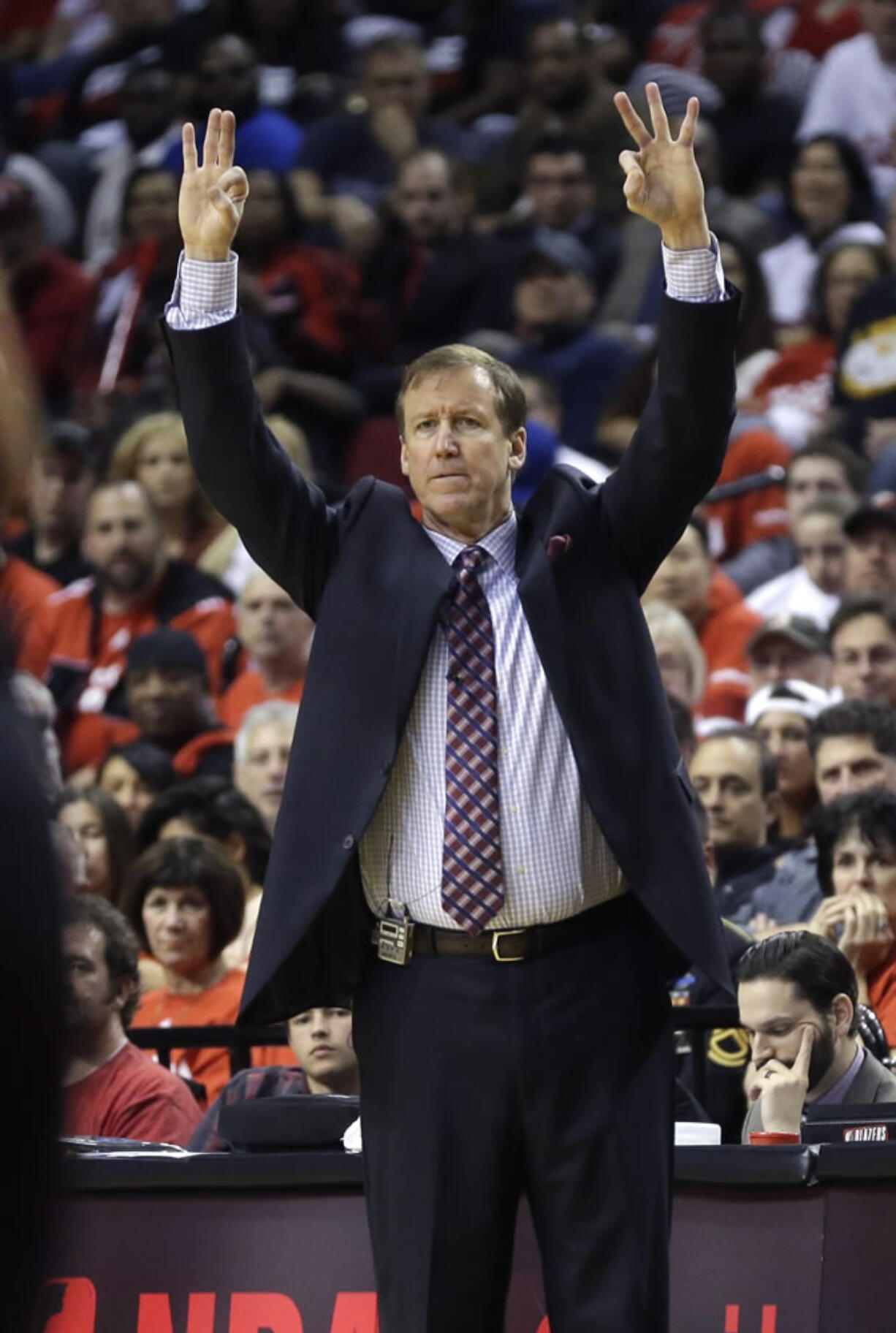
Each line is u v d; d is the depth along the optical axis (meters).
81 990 14.21
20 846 4.34
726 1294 11.01
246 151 37.47
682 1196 11.17
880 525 22.73
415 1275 8.83
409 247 33.44
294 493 9.35
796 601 24.27
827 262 28.95
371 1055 9.07
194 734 22.80
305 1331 11.27
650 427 9.21
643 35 39.34
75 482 27.22
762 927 17.44
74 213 40.31
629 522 9.35
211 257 9.24
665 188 9.10
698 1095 14.23
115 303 34.59
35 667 24.89
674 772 9.12
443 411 9.38
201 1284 11.42
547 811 9.00
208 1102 16.52
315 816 8.97
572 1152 8.84
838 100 35.53
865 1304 10.79
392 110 37.84
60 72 45.53
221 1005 16.86
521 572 9.35
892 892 15.54
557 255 30.55
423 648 9.07
